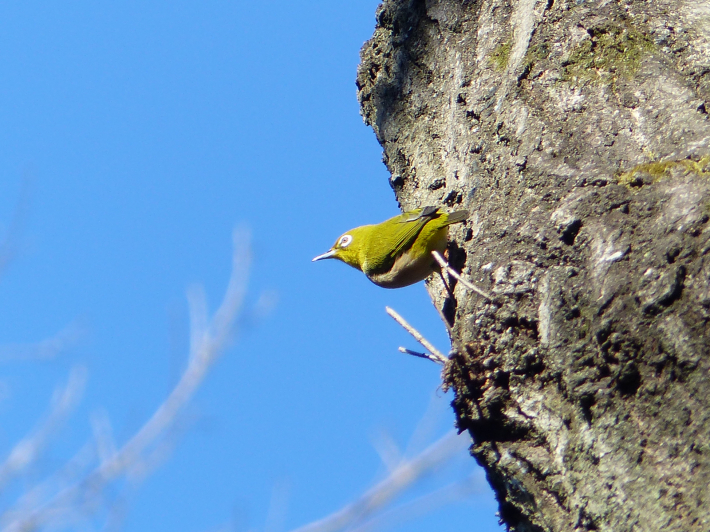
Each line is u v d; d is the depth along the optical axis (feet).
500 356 24.94
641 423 20.67
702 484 18.93
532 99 28.86
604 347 21.54
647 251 21.57
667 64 27.12
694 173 22.49
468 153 31.53
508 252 26.05
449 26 36.27
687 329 19.95
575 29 29.45
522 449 24.43
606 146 25.52
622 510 20.38
